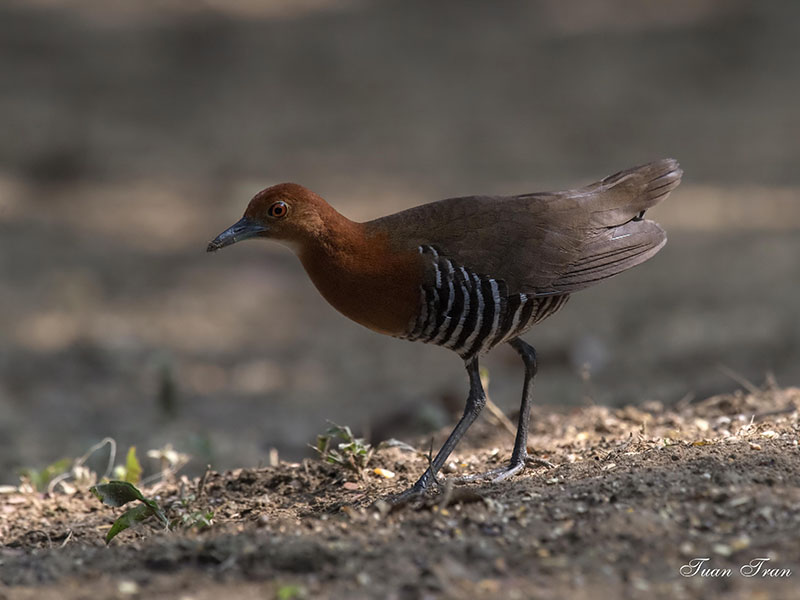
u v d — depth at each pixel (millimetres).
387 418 12000
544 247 7637
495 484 7164
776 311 14844
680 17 37344
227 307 17188
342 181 23062
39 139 24969
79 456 10977
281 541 5965
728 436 7633
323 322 16891
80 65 32094
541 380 13438
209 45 35312
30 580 5938
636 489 6293
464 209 7621
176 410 12344
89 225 20688
